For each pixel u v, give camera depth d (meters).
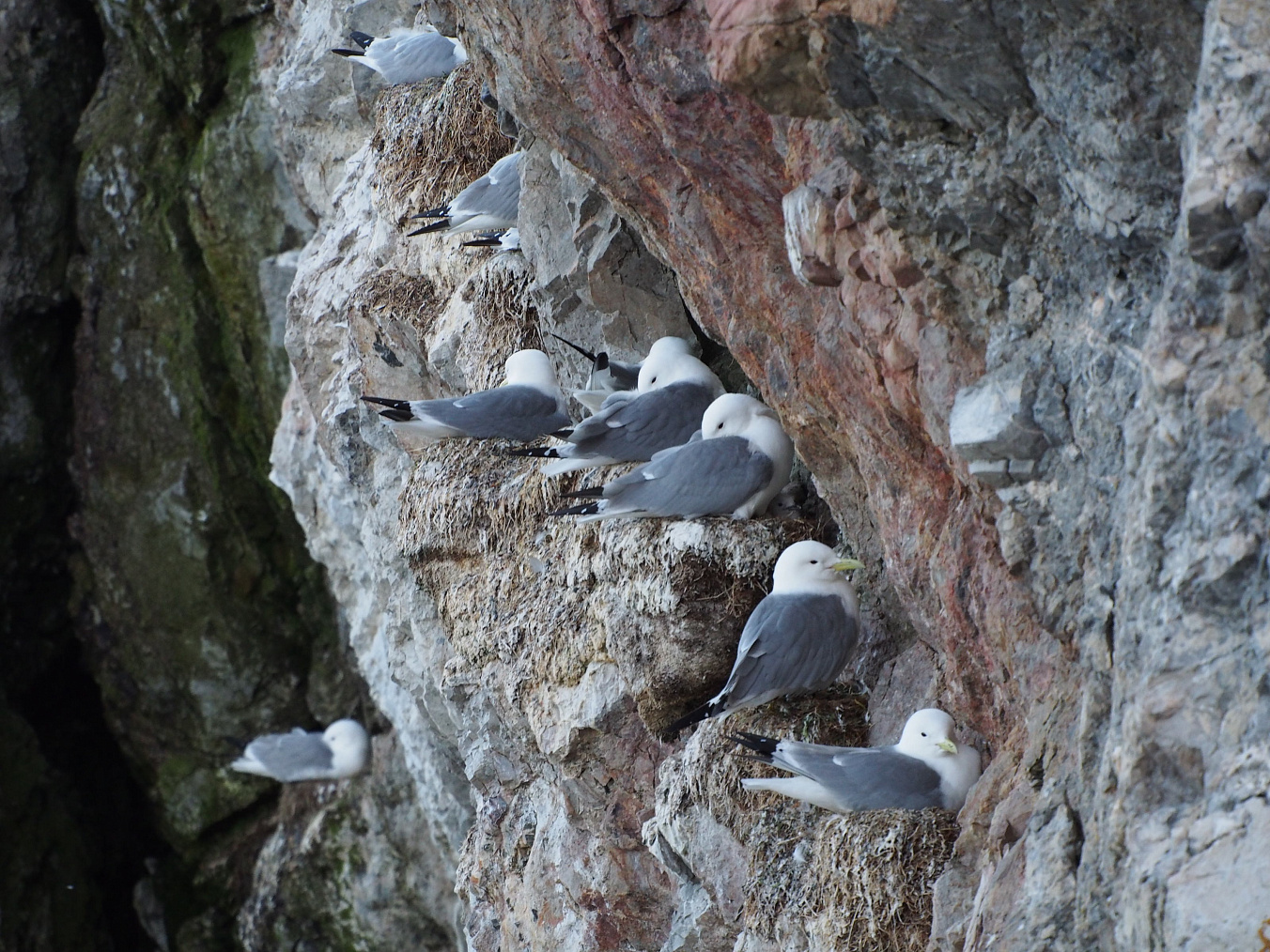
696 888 12.96
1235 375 5.64
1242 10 5.50
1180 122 6.12
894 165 7.20
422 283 18.81
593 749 14.11
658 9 8.51
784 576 11.33
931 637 9.75
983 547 8.20
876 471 9.38
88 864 29.70
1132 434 6.11
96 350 28.19
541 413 15.88
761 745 10.45
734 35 6.84
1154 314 6.10
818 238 8.33
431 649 18.92
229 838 28.78
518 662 14.78
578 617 13.98
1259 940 5.32
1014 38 6.40
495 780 17.50
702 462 12.10
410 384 19.02
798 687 11.18
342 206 21.73
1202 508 5.71
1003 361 7.25
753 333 10.25
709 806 12.01
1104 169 6.47
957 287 7.46
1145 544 5.94
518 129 13.95
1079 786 6.81
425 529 16.02
